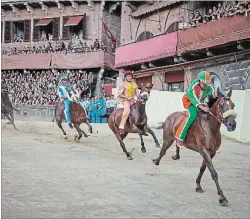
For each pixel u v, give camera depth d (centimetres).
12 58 3522
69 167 934
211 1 2442
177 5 2672
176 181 851
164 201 683
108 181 811
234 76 2022
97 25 3428
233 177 939
